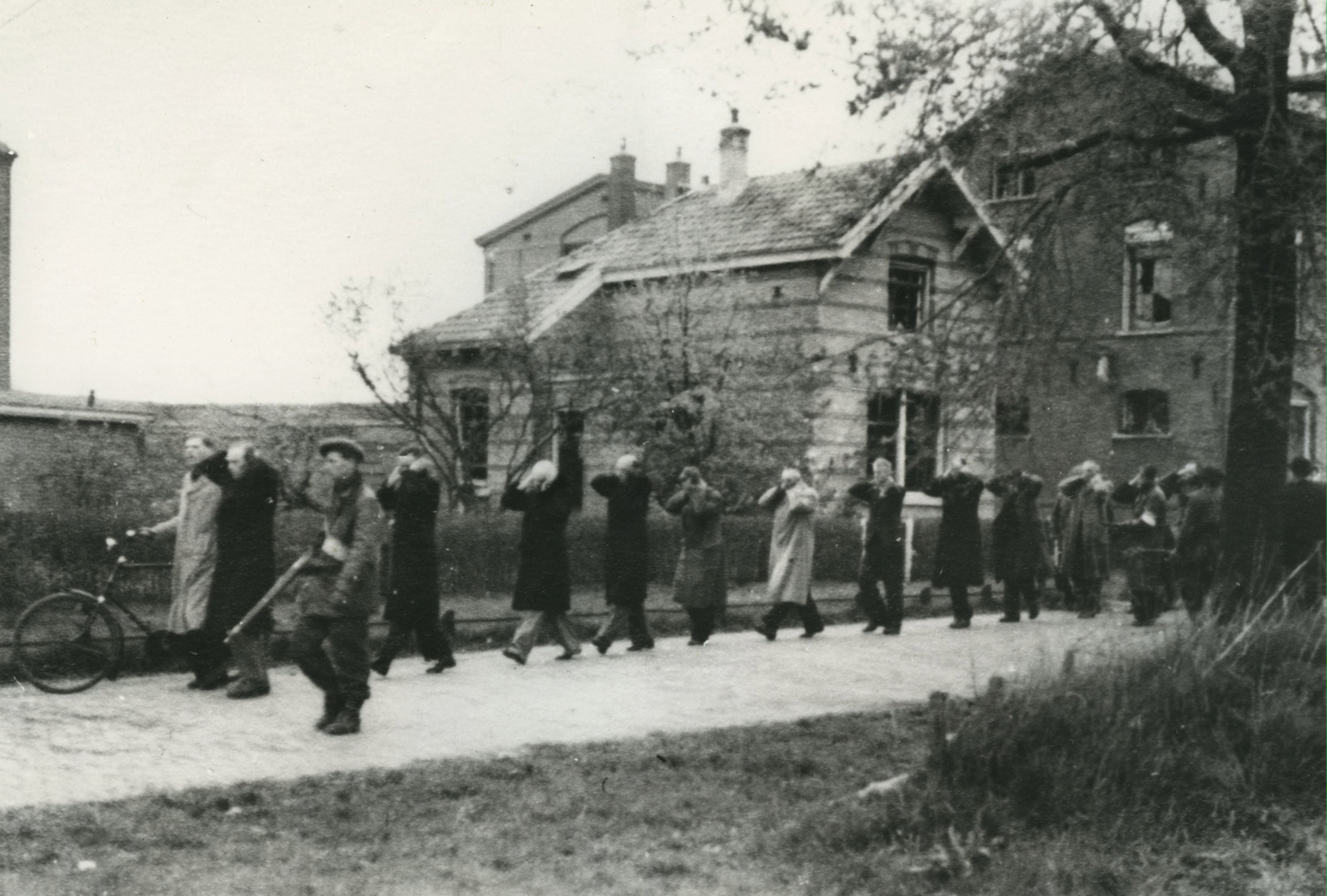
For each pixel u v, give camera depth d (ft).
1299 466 44.24
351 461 30.19
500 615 49.73
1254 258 36.55
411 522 38.55
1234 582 38.86
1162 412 78.89
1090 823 22.27
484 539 54.95
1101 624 54.54
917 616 58.29
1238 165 37.52
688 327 68.54
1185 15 37.52
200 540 35.37
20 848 20.80
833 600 56.65
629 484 45.01
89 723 30.42
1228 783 23.68
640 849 21.71
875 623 51.01
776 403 64.54
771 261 72.69
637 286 71.10
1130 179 38.65
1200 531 49.70
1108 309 41.01
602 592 58.65
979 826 21.77
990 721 23.77
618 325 70.38
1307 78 36.73
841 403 66.95
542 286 79.92
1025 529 55.52
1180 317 41.09
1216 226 37.01
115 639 36.11
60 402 74.69
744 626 53.31
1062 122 39.34
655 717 32.78
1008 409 42.45
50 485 52.31
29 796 23.90
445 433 73.15
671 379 67.31
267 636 34.42
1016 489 54.24
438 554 53.67
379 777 25.64
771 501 49.55
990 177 41.93
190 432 56.65
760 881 20.29
